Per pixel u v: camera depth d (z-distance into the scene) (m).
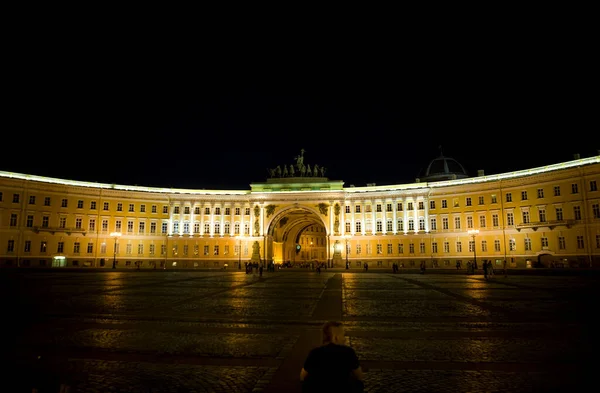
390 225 105.31
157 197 108.88
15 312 22.00
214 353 13.55
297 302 27.58
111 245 101.88
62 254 94.19
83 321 19.38
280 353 13.58
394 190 105.88
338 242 107.75
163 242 108.81
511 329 17.52
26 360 12.59
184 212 111.12
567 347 14.20
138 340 15.41
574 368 11.69
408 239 102.88
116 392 9.91
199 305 25.64
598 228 75.56
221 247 110.81
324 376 6.19
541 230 84.06
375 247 105.62
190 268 103.75
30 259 89.62
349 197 109.38
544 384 10.37
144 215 107.12
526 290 36.34
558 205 81.62
